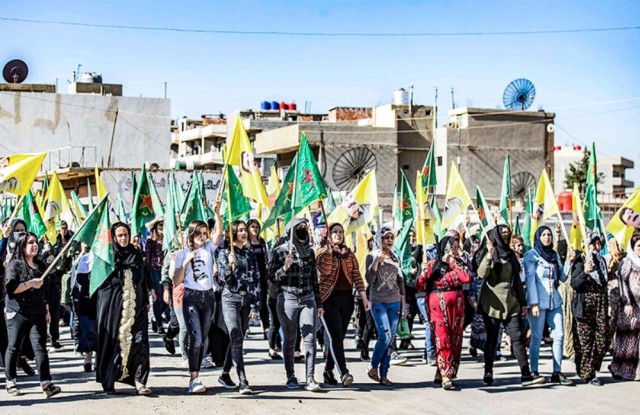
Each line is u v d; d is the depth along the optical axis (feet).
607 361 46.09
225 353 37.14
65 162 168.04
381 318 36.63
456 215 50.47
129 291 32.99
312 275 34.99
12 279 32.37
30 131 167.02
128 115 172.14
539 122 179.11
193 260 33.99
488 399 34.06
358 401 32.94
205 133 225.15
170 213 48.42
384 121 173.88
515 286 37.24
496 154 176.04
